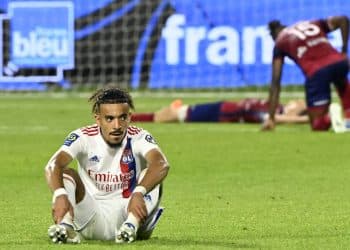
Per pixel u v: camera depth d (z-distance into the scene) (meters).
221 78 60.31
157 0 60.62
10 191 27.91
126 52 61.31
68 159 18.17
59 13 61.25
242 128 45.50
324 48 42.38
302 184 28.69
